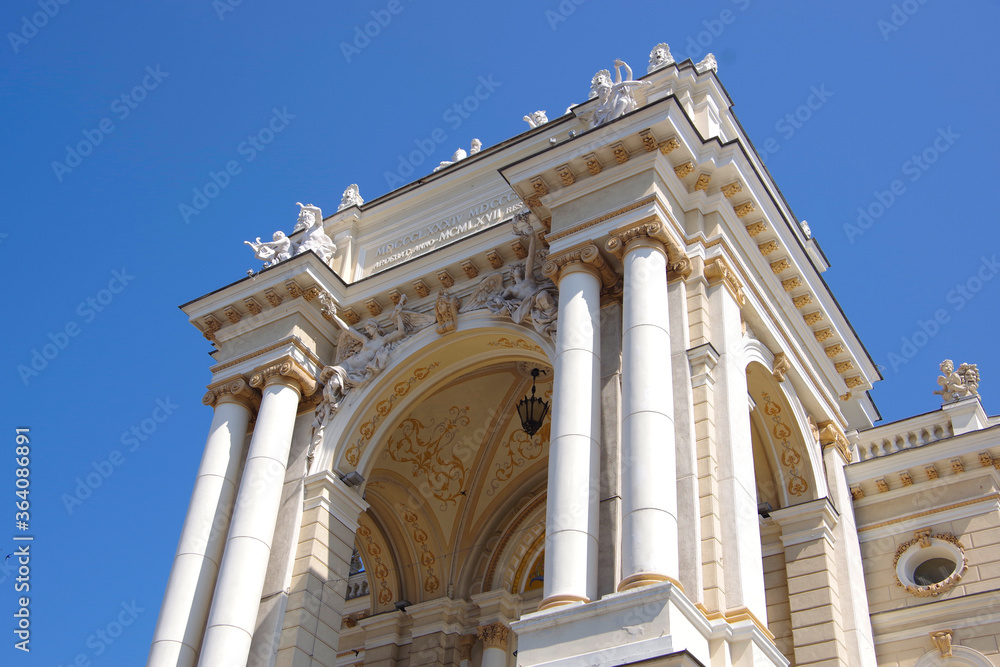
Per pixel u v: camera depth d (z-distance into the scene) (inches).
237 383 800.3
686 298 668.1
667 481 558.6
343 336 834.8
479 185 877.2
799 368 784.3
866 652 711.7
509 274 779.4
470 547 937.5
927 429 849.5
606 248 669.9
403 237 895.1
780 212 756.0
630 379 601.3
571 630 516.7
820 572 717.3
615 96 740.7
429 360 798.5
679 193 709.3
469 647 909.8
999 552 751.7
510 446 930.7
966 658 724.7
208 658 658.2
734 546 566.3
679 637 496.1
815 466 772.0
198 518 739.4
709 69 805.9
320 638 706.2
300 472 766.5
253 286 830.5
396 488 917.8
